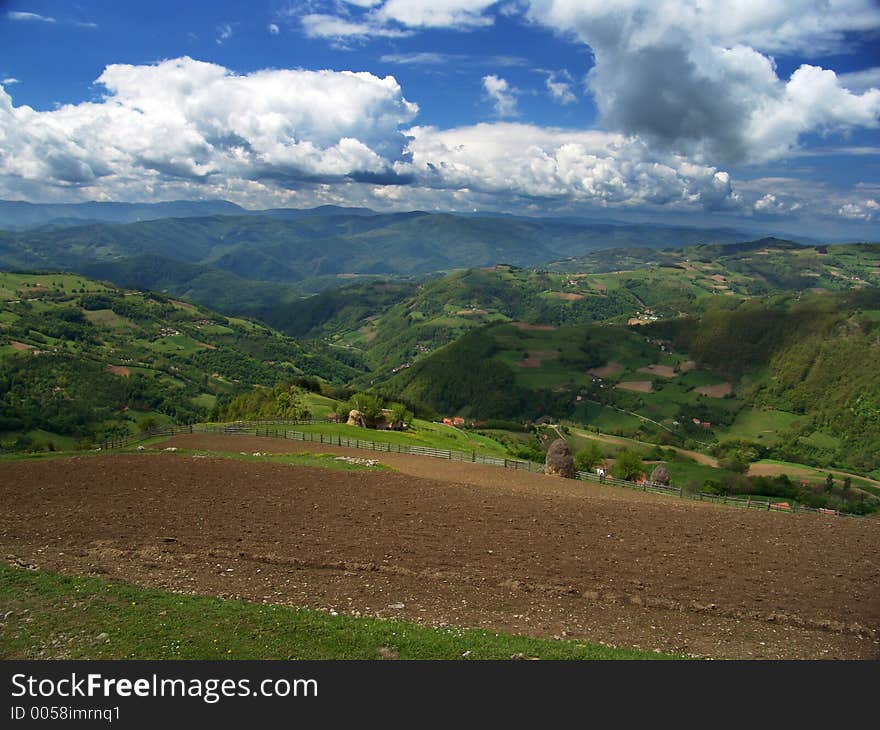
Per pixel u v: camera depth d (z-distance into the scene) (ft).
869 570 80.43
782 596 71.10
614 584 73.26
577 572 76.84
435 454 207.00
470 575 74.74
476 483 150.92
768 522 103.35
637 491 171.22
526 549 85.25
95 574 69.72
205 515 97.86
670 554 84.74
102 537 85.35
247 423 273.75
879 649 59.52
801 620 64.64
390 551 82.58
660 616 65.21
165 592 64.34
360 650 53.62
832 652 58.39
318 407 371.76
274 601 64.59
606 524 99.14
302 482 124.77
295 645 53.78
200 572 72.59
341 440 224.53
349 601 65.62
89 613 57.52
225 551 80.33
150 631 54.49
